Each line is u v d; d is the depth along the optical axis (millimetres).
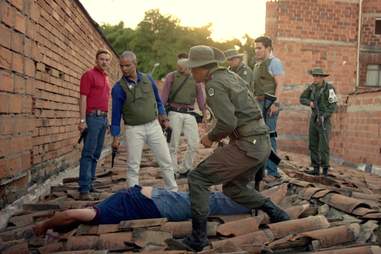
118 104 6250
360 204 5148
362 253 3955
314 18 16453
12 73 5426
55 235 4711
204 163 4410
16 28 5527
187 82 7656
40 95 6996
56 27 7910
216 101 4168
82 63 10680
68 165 9289
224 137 4305
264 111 7113
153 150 6355
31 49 6223
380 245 4336
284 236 4609
